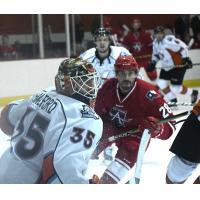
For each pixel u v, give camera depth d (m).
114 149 9.64
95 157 6.58
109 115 6.48
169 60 15.22
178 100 17.58
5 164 4.10
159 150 10.02
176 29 20.56
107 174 5.99
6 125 4.51
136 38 17.53
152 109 6.22
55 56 17.88
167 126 6.35
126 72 6.13
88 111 3.91
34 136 3.95
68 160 3.70
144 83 6.37
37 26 17.47
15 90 16.94
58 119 3.86
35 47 17.56
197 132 5.71
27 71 17.08
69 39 18.00
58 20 17.83
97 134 3.88
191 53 20.05
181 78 15.40
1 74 16.62
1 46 16.97
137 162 5.32
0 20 17.00
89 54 8.77
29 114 4.11
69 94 4.11
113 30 19.11
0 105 16.69
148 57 17.61
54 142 3.78
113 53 8.65
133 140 6.20
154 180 7.91
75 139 3.77
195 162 5.74
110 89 6.41
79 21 18.25
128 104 6.30
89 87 4.12
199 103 5.74
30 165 3.96
